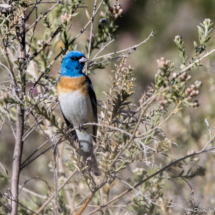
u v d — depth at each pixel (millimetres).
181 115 9953
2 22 6031
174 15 14641
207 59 10789
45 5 11312
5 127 11672
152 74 14023
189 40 14516
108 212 7227
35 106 5484
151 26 14906
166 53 14492
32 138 12172
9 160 11906
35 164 11836
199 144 9711
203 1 14461
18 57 6207
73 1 6941
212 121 10773
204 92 11430
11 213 5977
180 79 4984
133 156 6078
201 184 8734
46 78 7281
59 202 7547
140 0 15148
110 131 6465
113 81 6445
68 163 7914
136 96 12500
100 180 6074
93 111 8555
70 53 8172
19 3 6254
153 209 6746
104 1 7988
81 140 8398
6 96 5480
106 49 14297
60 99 8352
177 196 7996
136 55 14500
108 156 5770
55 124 5703
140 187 7250
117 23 15164
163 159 8656
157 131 5941
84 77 8320
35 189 10906
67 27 7008
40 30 10781
